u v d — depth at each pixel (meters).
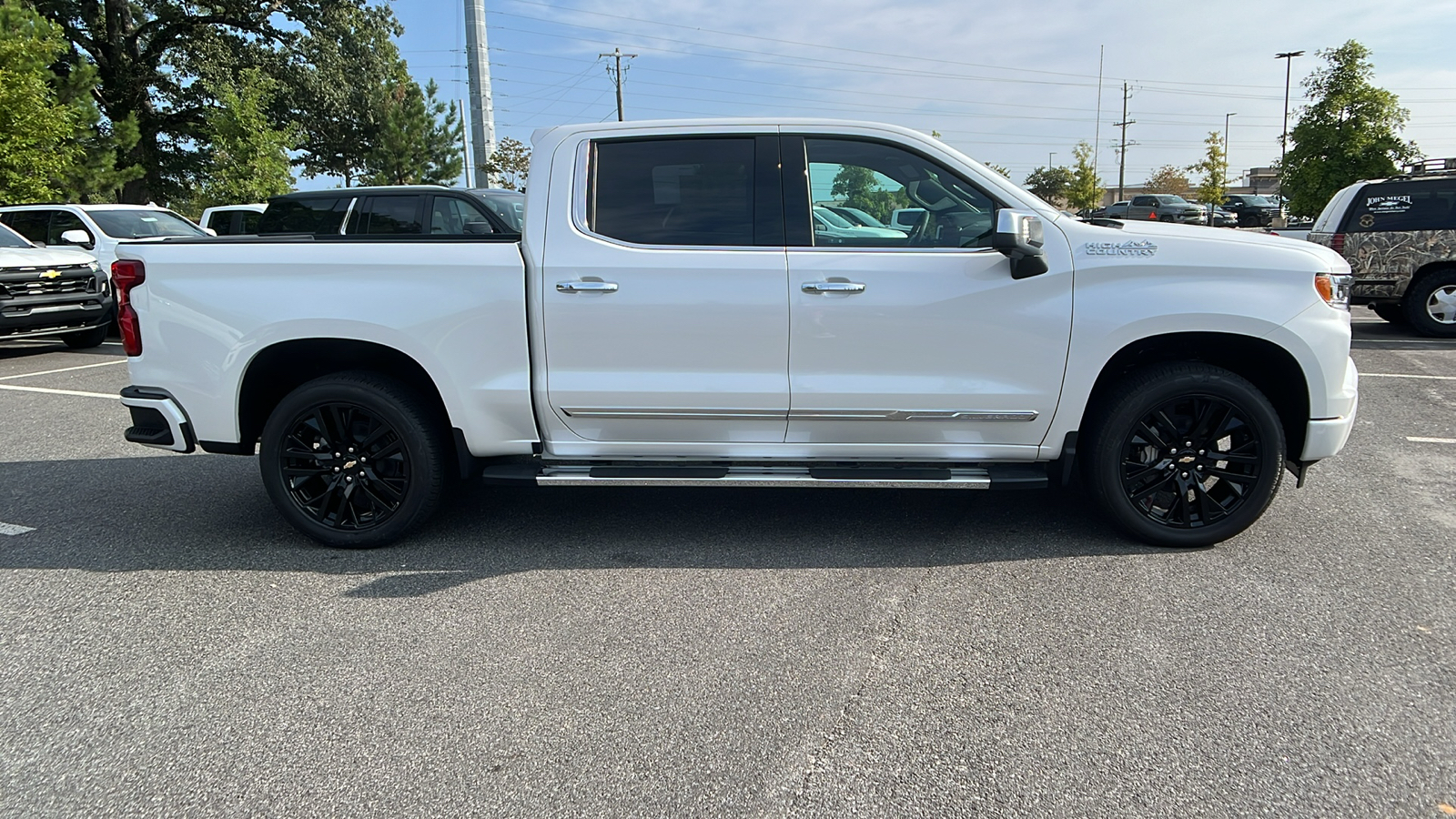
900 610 3.47
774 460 4.09
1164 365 3.92
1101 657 3.08
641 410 3.96
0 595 3.69
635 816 2.30
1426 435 6.09
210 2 30.11
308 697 2.88
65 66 29.00
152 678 3.01
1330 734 2.60
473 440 4.05
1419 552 3.98
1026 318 3.82
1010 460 4.05
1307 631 3.25
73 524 4.58
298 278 3.94
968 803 2.33
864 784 2.42
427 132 34.38
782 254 3.85
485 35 25.36
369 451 4.13
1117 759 2.51
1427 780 2.40
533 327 3.92
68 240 11.21
